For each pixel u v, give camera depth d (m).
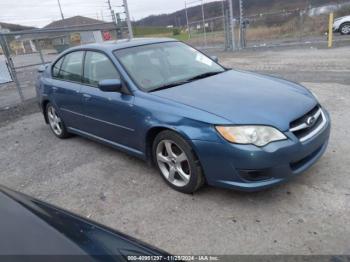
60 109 5.30
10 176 4.57
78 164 4.64
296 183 3.49
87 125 4.78
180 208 3.31
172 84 3.91
